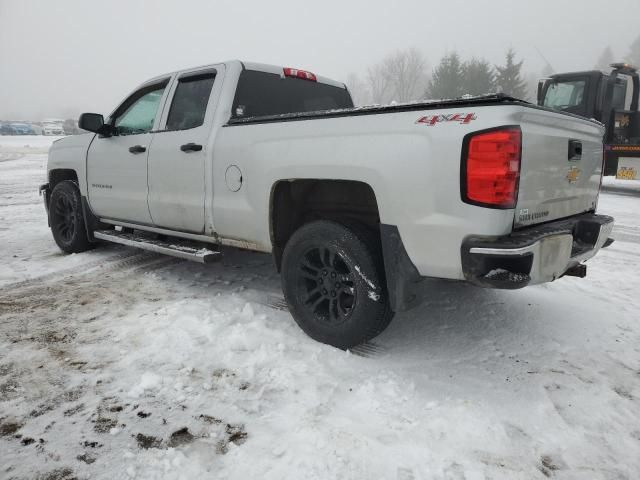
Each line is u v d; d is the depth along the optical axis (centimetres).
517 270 228
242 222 334
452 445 208
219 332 312
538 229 254
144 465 196
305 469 192
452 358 288
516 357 290
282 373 262
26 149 2636
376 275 273
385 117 260
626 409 239
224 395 244
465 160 229
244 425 220
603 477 194
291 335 310
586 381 265
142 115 436
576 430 222
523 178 236
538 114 243
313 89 440
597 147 323
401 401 238
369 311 274
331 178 276
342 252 279
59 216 531
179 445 208
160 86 421
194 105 383
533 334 323
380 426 219
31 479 188
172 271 455
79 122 424
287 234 329
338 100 472
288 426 219
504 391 252
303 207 328
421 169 241
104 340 304
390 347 301
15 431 217
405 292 260
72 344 299
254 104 378
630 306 378
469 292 403
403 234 252
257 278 433
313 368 269
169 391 247
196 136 360
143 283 420
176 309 350
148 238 439
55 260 498
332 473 190
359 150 263
